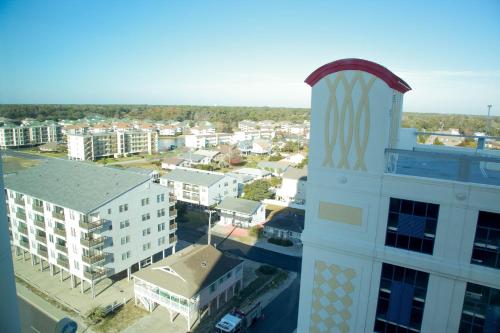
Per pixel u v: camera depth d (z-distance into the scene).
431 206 11.16
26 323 26.55
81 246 29.89
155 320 28.11
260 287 33.75
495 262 10.52
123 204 31.67
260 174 76.19
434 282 11.29
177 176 60.16
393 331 12.29
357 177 12.07
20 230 36.31
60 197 31.81
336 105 12.03
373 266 12.18
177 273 28.41
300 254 41.72
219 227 49.91
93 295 30.38
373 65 11.21
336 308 13.15
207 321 28.22
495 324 10.70
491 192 10.20
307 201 13.10
